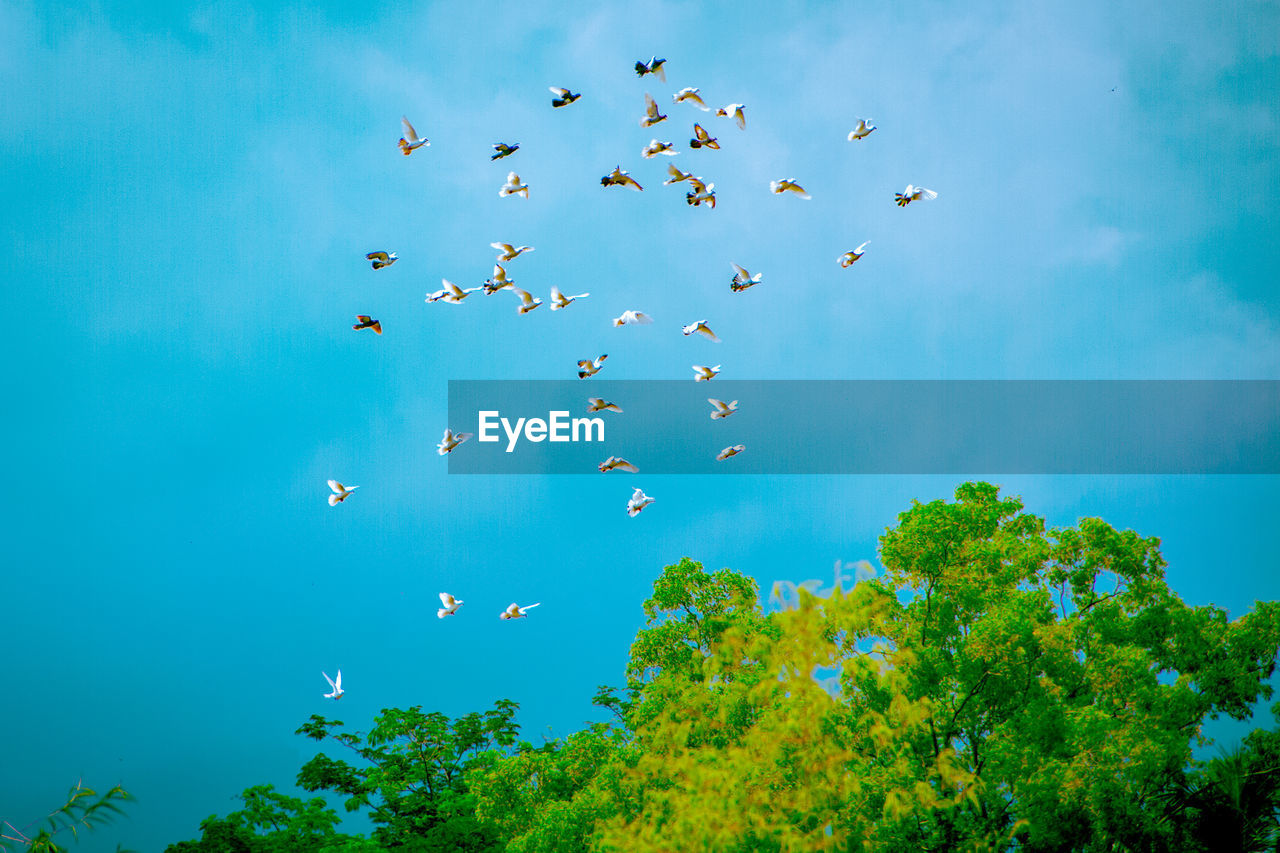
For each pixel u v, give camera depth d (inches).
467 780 635.5
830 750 350.3
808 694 350.6
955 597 547.2
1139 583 574.9
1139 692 506.0
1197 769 509.4
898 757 461.4
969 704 511.8
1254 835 479.2
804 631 351.9
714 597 627.5
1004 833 487.5
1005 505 612.1
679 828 349.7
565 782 603.5
